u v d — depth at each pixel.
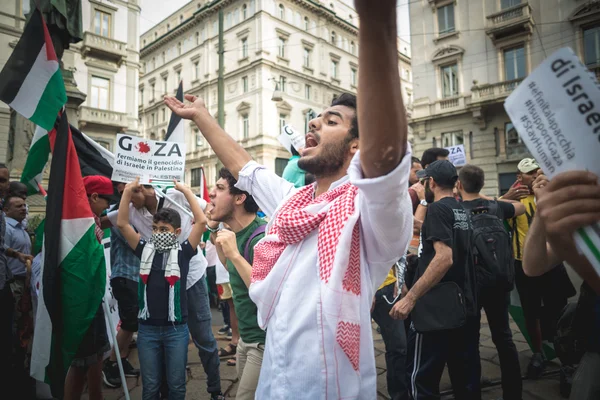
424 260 2.27
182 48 33.28
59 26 4.82
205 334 2.82
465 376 2.19
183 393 2.31
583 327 1.30
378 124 0.77
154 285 2.34
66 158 2.50
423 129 19.25
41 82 2.60
